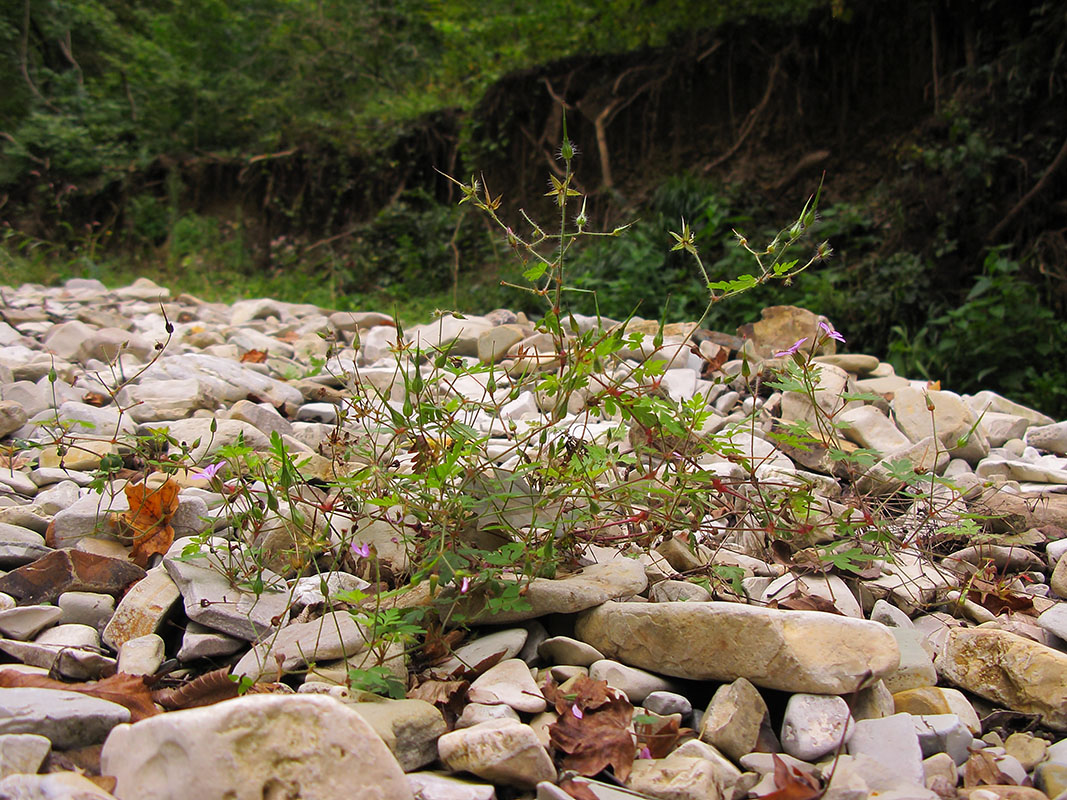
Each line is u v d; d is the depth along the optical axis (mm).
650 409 2174
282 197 13312
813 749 1696
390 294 10438
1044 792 1642
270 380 4086
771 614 1838
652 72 10273
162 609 2066
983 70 8078
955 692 1962
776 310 4617
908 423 3525
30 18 14680
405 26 14742
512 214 11023
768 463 3127
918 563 2561
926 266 7852
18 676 1807
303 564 2062
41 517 2518
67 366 4043
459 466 1991
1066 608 2279
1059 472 3215
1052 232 7598
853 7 8953
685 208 8898
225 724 1352
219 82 14453
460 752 1603
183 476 2738
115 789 1413
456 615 2023
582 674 1913
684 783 1571
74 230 13352
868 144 9117
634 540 2352
